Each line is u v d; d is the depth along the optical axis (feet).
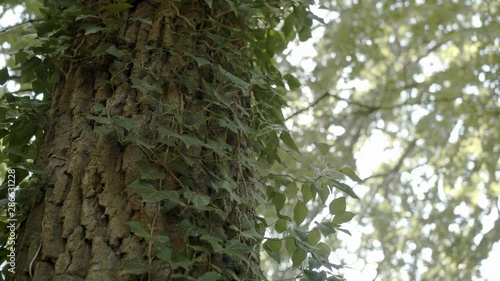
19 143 5.89
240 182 5.21
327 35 17.54
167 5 5.77
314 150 16.47
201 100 5.28
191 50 5.49
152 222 4.38
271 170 6.23
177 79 5.25
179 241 4.37
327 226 5.53
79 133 4.97
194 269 4.25
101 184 4.58
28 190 4.71
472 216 18.01
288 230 5.31
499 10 17.85
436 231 18.06
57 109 5.30
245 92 5.54
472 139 18.37
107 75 5.33
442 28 18.38
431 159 18.70
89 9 5.60
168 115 4.95
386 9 17.56
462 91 18.43
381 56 18.22
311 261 5.13
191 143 4.71
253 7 6.59
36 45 6.68
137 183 4.43
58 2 5.82
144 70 5.21
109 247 4.27
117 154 4.74
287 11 7.47
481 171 18.22
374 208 18.38
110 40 5.51
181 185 4.61
